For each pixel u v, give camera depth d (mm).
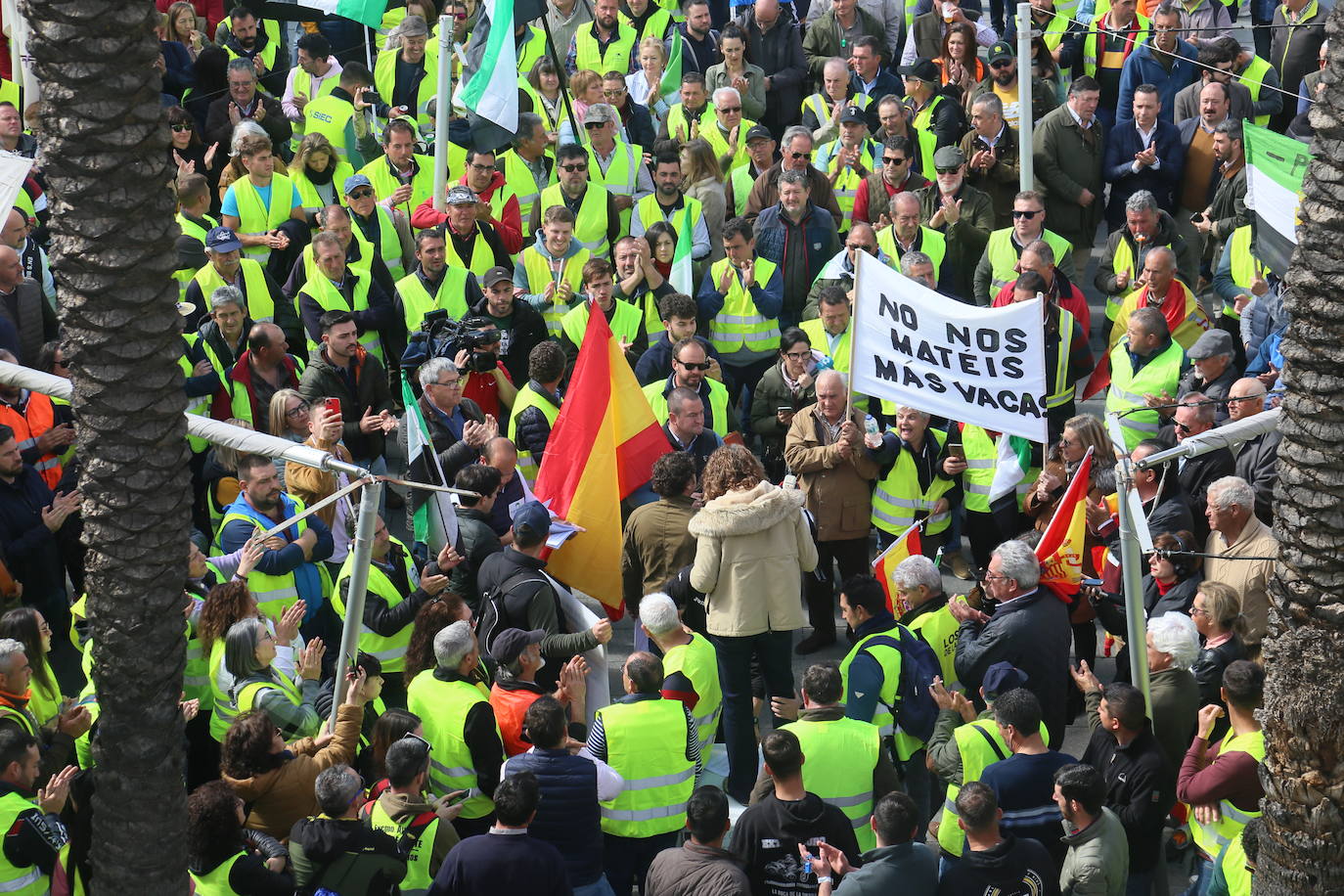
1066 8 52469
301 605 25828
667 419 32594
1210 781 21531
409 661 25062
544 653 25703
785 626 26062
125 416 16500
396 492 35625
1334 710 16438
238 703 24047
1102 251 48062
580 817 21578
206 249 37094
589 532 29859
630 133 46375
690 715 23344
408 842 21156
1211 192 42469
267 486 28094
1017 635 24344
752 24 50219
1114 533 29047
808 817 20422
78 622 26766
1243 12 60969
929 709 24141
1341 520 17250
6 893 20344
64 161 15789
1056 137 42281
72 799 20625
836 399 31375
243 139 39969
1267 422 22391
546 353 32406
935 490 32375
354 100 45094
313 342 36594
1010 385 28234
